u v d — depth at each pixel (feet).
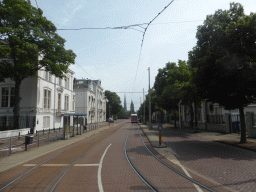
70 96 119.85
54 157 32.17
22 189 17.51
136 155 32.78
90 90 175.52
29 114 80.07
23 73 64.49
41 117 85.05
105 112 254.88
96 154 34.17
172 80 85.15
